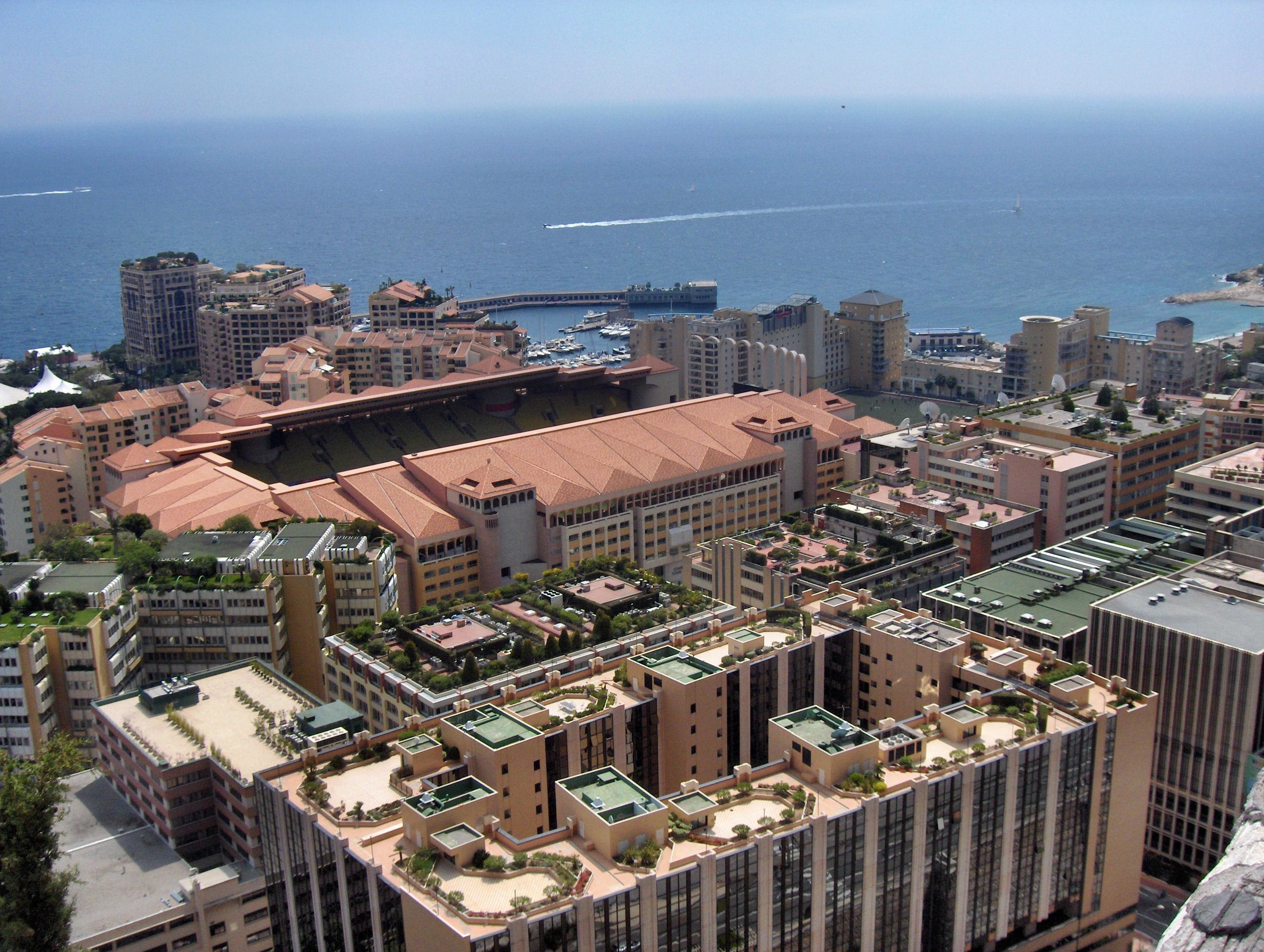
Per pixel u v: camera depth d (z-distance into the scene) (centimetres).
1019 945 19612
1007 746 18500
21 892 17788
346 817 17475
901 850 17762
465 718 19488
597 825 16200
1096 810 19725
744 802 17512
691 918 16050
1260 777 6531
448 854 16200
